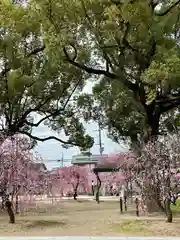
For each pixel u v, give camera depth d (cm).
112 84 2745
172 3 1948
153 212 1855
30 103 2909
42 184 1869
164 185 1437
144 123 2208
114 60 2148
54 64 2405
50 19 1889
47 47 1945
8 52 2222
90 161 5309
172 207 2291
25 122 2942
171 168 1431
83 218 1759
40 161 1822
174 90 2098
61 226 1488
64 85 2888
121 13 1800
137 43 2008
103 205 2723
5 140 1608
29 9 2039
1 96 2503
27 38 2444
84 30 2094
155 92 1916
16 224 1510
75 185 3694
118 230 1364
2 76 2461
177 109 2697
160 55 1917
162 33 1934
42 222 1578
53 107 3073
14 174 1541
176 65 1708
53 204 2469
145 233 1276
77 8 1900
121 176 2159
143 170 1628
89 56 2244
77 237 1198
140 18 1794
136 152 1855
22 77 2348
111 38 2048
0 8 1984
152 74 1745
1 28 2162
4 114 2706
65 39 1936
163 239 1138
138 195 1842
